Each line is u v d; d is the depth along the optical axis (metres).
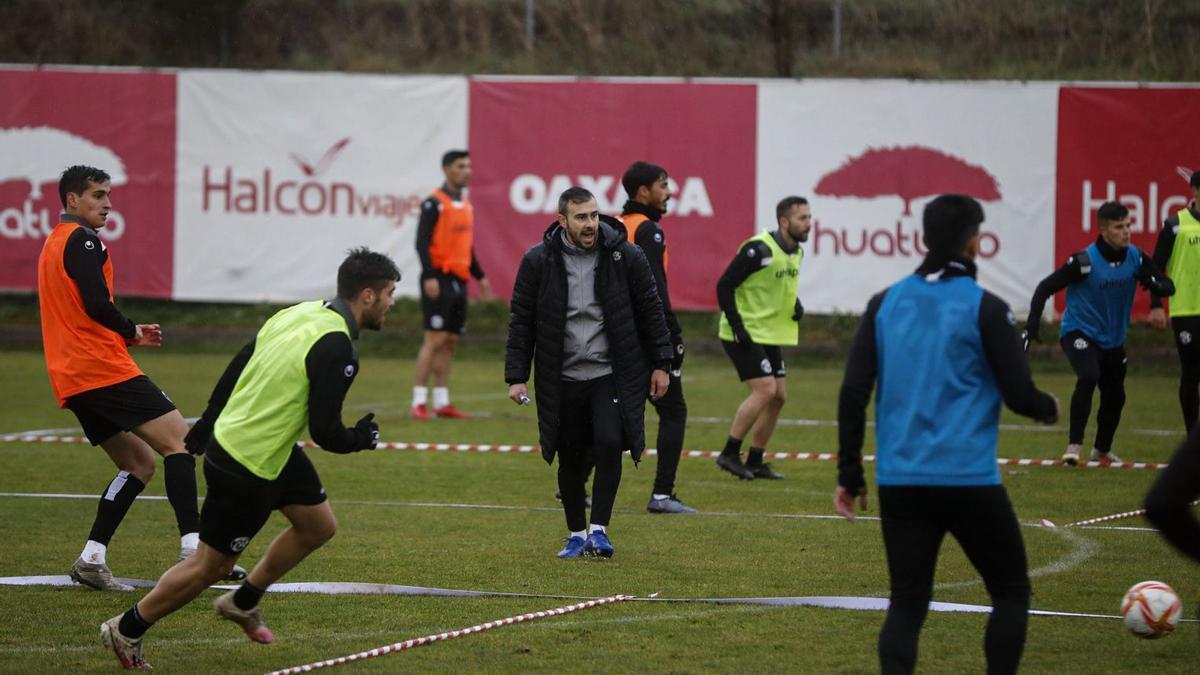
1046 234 67.62
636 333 27.22
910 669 16.22
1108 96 66.94
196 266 71.56
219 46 90.25
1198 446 14.04
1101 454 40.31
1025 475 38.28
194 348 73.44
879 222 68.56
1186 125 66.62
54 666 19.34
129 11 92.06
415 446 44.16
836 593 24.12
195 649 20.34
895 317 16.67
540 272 27.11
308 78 70.62
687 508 32.94
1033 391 16.11
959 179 67.88
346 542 28.89
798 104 68.56
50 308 24.72
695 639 20.84
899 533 16.62
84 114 71.25
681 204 69.38
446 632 21.27
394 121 70.44
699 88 68.94
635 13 88.50
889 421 16.59
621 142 69.50
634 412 26.95
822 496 35.19
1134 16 85.44
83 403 24.45
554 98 69.62
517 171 70.00
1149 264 38.94
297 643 20.70
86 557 24.02
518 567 26.31
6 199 71.38
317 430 18.41
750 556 27.42
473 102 70.12
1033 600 23.47
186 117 71.12
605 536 27.27
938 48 85.75
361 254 19.00
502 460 41.72
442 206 50.81
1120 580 25.06
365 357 73.38
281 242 71.25
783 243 37.34
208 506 18.69
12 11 91.19
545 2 89.56
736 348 36.91
